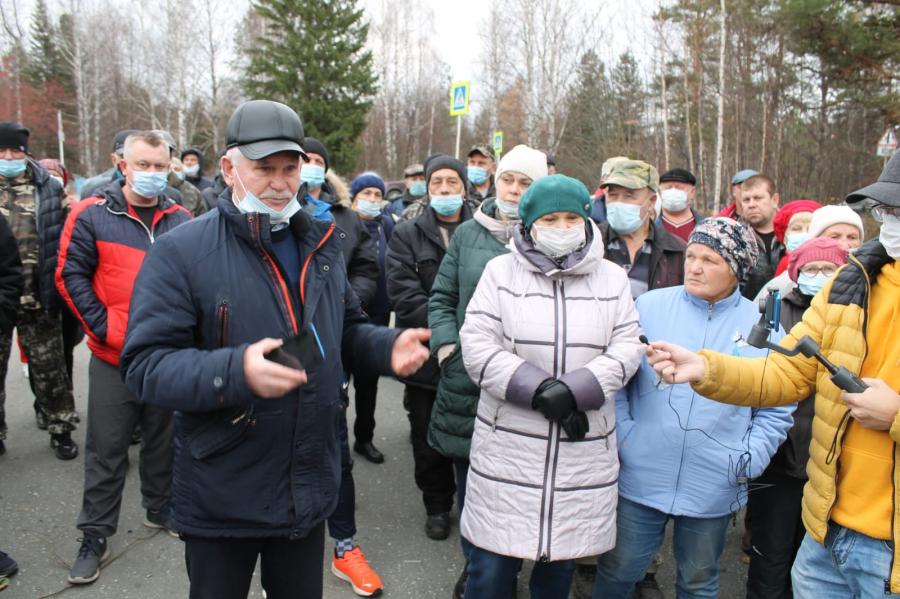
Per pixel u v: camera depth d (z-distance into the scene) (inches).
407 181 315.3
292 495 76.4
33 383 178.1
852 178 636.7
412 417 146.6
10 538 140.8
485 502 97.2
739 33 637.3
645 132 808.3
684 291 105.5
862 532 74.8
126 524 148.9
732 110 658.2
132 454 187.8
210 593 78.2
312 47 1119.6
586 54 957.2
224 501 74.5
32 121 1439.5
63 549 137.9
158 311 71.3
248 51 1208.2
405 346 82.4
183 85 1154.0
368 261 164.7
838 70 515.2
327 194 161.8
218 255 73.9
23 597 121.1
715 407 98.0
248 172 75.4
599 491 95.6
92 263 131.9
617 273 102.7
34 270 170.2
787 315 125.4
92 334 128.0
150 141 134.3
